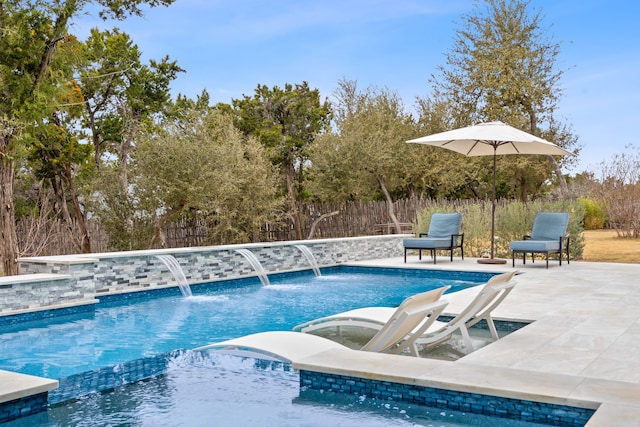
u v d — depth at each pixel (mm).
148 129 18297
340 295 10289
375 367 4504
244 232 20609
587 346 5391
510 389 3896
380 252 15383
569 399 3688
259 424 3951
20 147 13305
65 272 9031
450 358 5809
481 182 33781
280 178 23609
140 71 23047
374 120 28016
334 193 24672
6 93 13289
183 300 10016
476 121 24312
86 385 4934
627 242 19938
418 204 23766
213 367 5488
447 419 4008
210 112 21484
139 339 7000
